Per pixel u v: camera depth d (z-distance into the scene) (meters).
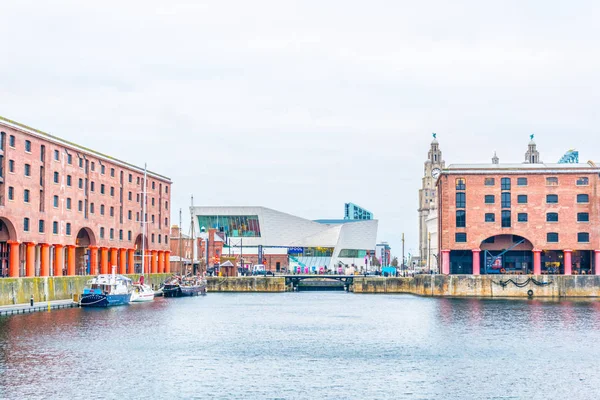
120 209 156.00
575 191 159.38
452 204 161.75
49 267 126.38
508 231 160.25
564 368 68.19
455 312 121.06
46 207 122.69
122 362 69.25
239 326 101.38
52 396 55.53
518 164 169.00
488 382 62.16
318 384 61.03
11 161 112.75
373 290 193.38
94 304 125.38
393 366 69.00
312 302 152.12
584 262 163.50
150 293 149.12
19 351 73.56
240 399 55.84
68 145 130.62
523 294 153.62
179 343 82.44
